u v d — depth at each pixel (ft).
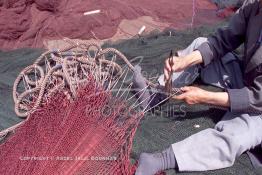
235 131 5.48
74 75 6.34
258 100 5.41
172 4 9.49
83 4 8.95
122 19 8.93
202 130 5.83
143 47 7.78
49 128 5.55
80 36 8.45
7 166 5.12
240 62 6.55
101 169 5.20
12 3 8.42
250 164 5.56
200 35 8.13
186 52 6.68
